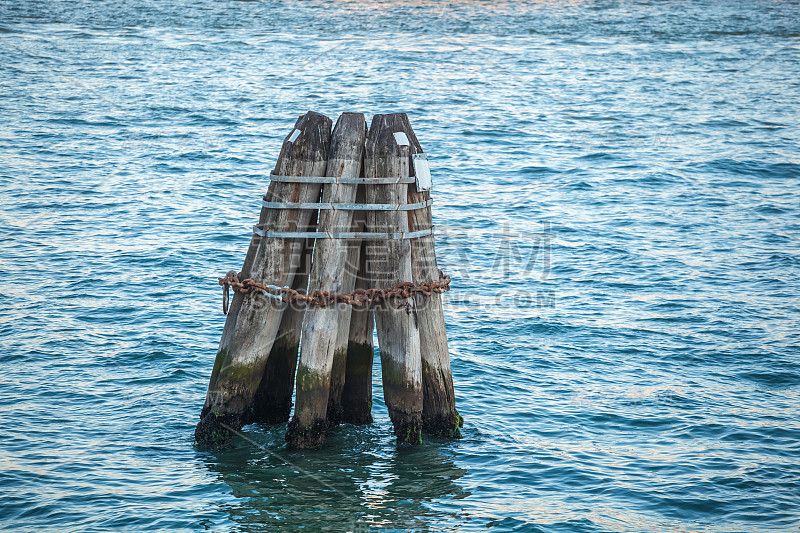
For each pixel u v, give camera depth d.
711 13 73.44
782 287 17.52
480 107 37.66
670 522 8.93
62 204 22.14
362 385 10.98
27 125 30.73
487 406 11.93
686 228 21.75
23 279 16.75
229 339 10.03
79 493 9.16
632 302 16.67
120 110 34.19
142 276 17.28
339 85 41.66
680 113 37.16
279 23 63.88
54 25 56.75
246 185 24.92
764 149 30.48
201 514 8.80
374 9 73.56
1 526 8.48
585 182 26.12
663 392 12.54
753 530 8.77
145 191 23.75
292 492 9.32
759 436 11.03
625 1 81.25
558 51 54.25
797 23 67.69
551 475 9.91
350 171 9.73
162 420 11.10
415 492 9.41
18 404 11.36
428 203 10.11
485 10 74.31
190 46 51.81
